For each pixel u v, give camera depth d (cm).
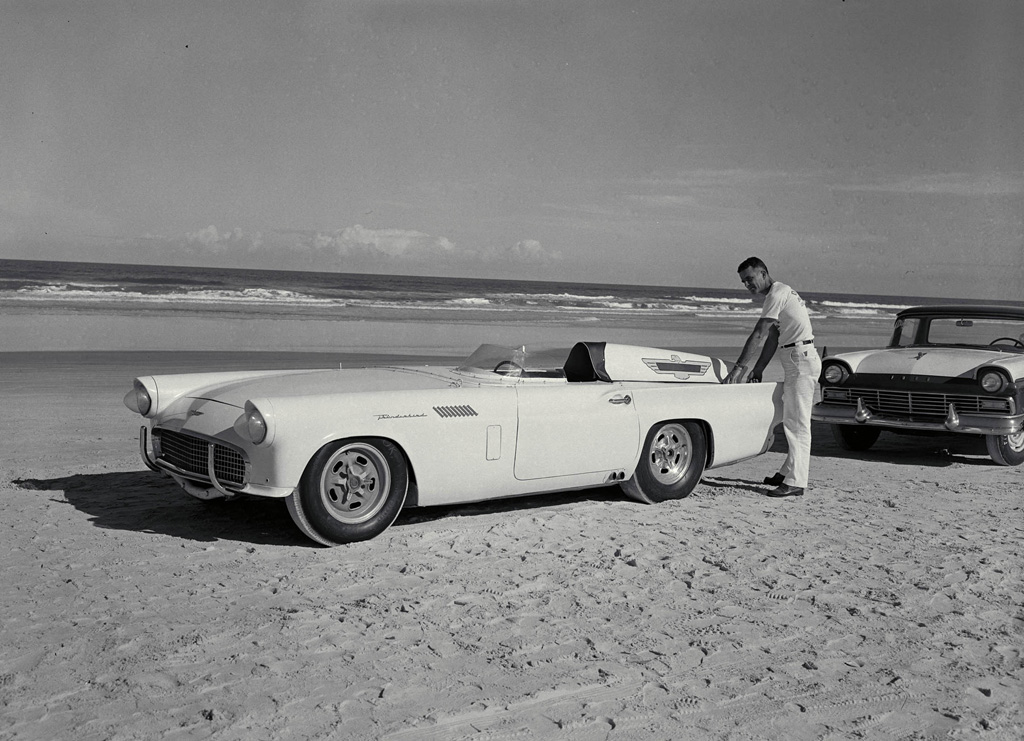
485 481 497
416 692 294
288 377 536
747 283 618
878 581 425
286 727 267
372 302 3678
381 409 460
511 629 353
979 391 736
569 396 524
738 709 288
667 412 561
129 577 404
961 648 345
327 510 453
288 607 370
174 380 525
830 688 306
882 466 760
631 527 516
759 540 494
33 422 845
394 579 411
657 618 370
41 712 273
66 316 2320
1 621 347
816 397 1080
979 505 603
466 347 1997
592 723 276
